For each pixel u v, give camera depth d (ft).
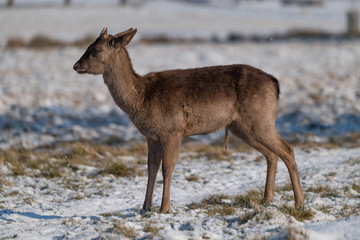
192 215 72.08
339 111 178.91
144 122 74.64
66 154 125.29
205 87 74.49
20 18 419.33
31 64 265.75
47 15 442.91
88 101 199.72
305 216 68.59
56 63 269.03
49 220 75.10
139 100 74.69
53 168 111.65
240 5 582.35
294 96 204.33
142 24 419.95
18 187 97.66
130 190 96.43
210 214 71.92
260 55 290.76
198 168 115.14
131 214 74.95
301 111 180.55
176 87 74.64
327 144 135.85
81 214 78.38
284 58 284.20
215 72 76.02
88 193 94.58
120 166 111.24
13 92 204.85
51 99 197.98
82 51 298.56
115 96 76.28
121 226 63.00
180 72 77.05
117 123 172.35
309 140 144.56
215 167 115.65
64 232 66.18
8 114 173.99
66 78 237.86
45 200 89.25
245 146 137.18
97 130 162.71
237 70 75.72
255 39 360.89
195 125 75.05
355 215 67.36
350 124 161.99
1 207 83.25
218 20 464.24
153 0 591.37
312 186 91.09
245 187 94.48
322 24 455.63
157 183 101.50
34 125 164.25
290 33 391.86
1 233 67.21
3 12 447.42
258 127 74.02
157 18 462.19
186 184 100.63
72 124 168.14
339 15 526.16
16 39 321.93
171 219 68.85
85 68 75.77
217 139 150.61
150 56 283.18
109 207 83.61
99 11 483.10
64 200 89.86
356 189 85.87
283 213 68.23
